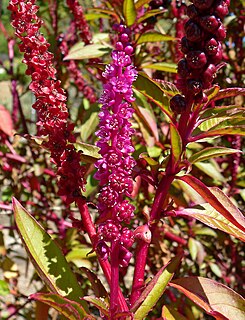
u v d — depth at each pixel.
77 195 0.18
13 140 0.41
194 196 0.26
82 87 0.39
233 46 0.40
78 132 0.35
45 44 0.17
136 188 0.23
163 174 0.19
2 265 0.36
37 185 0.39
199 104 0.17
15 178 0.40
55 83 0.18
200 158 0.19
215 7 0.16
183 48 0.16
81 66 0.46
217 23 0.16
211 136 0.18
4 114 0.34
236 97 0.39
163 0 0.31
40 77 0.17
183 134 0.18
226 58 0.39
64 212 0.38
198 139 0.18
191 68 0.16
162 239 0.35
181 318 0.19
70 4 0.31
